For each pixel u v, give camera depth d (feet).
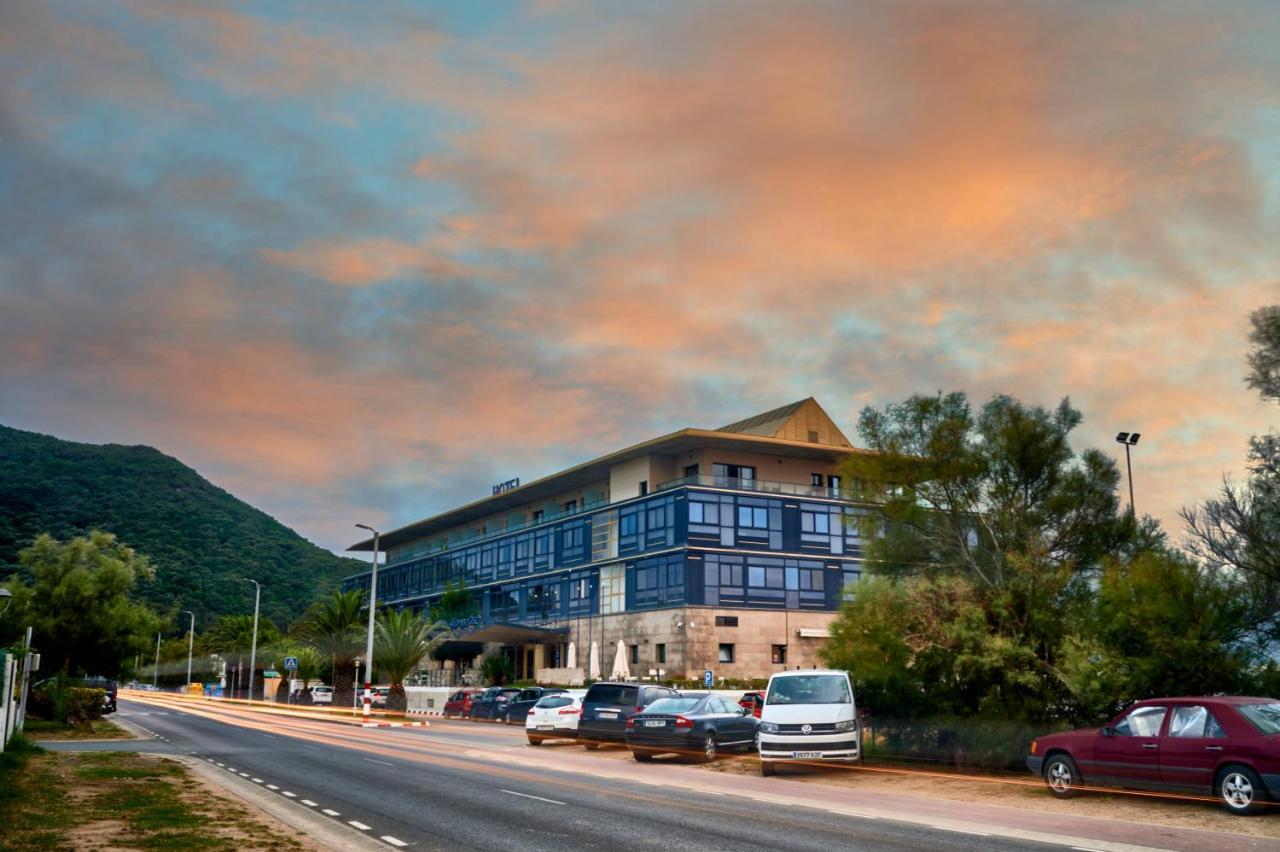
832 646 72.02
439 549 310.65
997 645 62.54
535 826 42.22
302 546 556.92
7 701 71.05
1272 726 44.39
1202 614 56.39
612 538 213.66
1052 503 69.10
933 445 72.59
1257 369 61.72
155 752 81.51
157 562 471.21
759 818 44.86
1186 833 39.86
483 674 223.10
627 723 79.41
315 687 229.86
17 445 536.01
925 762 68.80
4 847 34.94
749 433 219.20
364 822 43.19
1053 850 36.22
